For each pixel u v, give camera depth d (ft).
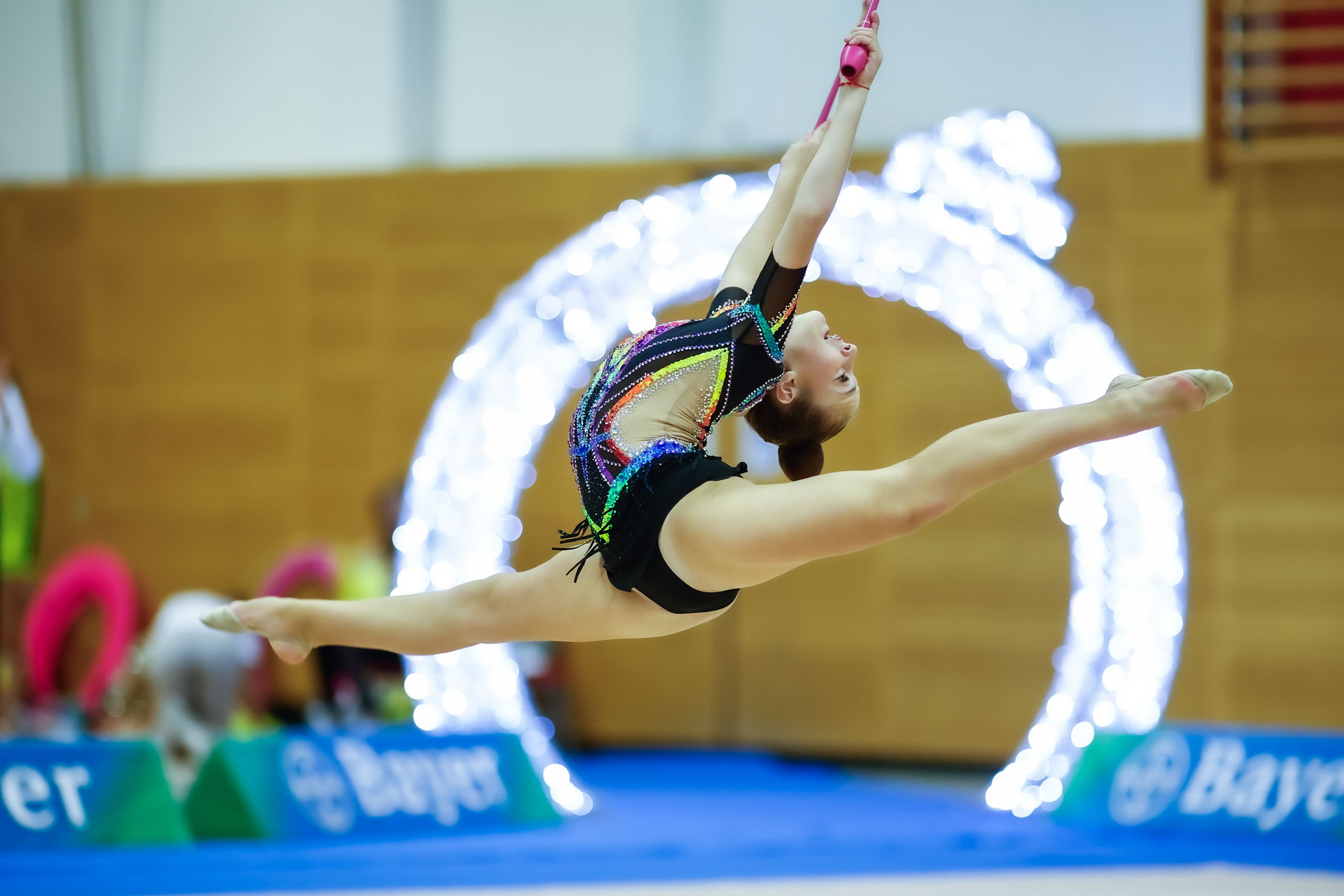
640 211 72.79
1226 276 84.12
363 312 96.27
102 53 99.50
